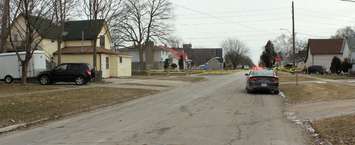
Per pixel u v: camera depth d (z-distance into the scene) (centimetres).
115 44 7450
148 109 1995
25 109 1892
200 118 1641
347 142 1101
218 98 2567
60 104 2117
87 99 2402
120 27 7250
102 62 5066
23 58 3819
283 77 5225
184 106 2111
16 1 3303
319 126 1374
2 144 1173
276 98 2567
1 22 3388
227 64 15500
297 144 1112
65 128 1448
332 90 2905
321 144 1107
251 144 1111
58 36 4184
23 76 3325
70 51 5116
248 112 1844
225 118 1639
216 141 1155
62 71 3628
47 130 1416
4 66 3856
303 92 2841
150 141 1157
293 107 2052
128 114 1811
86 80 3638
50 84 3641
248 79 2978
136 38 7531
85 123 1560
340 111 1777
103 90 2995
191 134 1268
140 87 3469
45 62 3984
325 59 9125
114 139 1196
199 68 12262
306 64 9812
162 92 3119
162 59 10719
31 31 3192
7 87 3077
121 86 3488
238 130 1345
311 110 1888
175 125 1455
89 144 1130
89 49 5097
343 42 9062
